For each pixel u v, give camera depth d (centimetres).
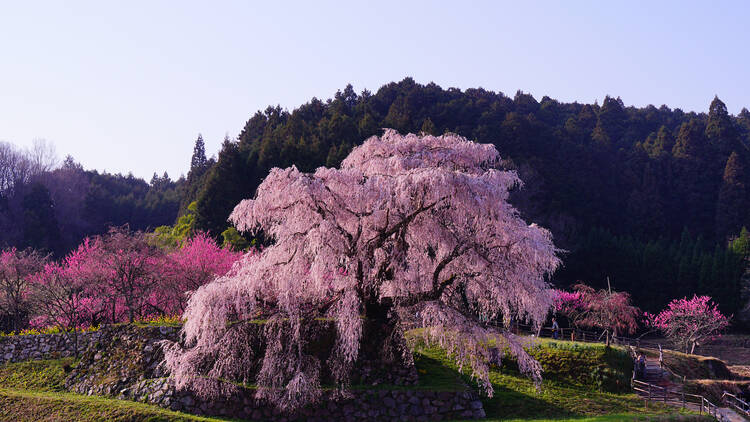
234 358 2231
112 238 3450
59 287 3622
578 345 2969
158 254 3509
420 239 2395
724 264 8444
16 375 2677
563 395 2631
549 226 9006
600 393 2709
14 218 9625
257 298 2322
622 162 13050
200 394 2123
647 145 13950
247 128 13512
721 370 3550
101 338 2573
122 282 3353
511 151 10338
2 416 2155
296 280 2241
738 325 8275
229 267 3769
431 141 2491
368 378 2316
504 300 2288
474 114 12694
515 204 8681
